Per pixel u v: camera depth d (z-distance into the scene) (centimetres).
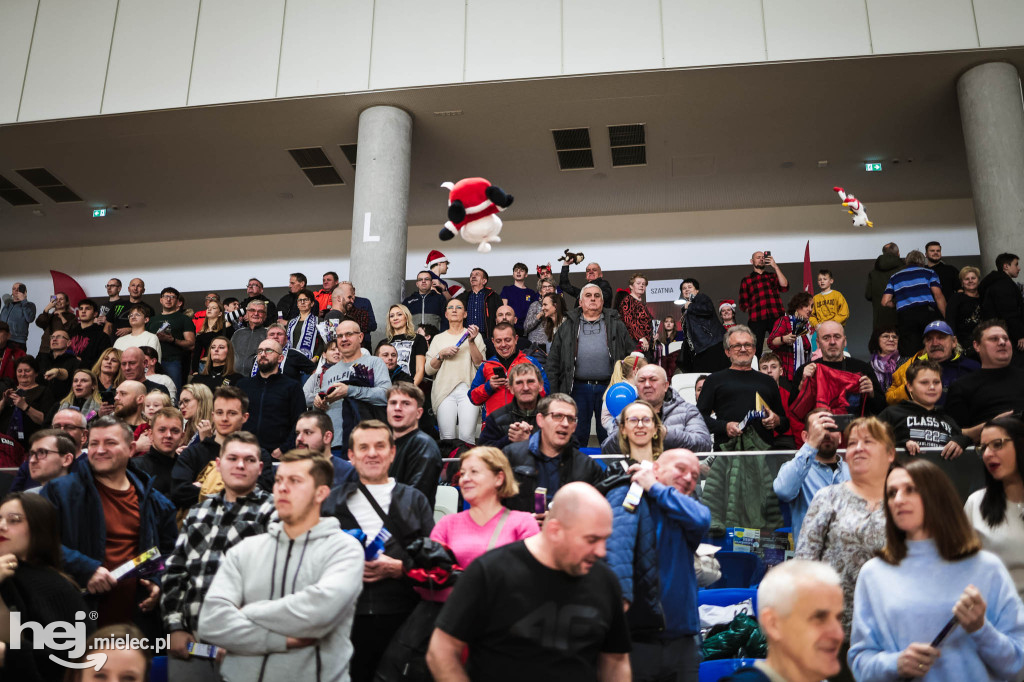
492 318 1009
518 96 1006
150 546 412
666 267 1367
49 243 1525
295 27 1014
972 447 439
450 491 484
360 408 629
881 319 1039
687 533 357
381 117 1003
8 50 1062
